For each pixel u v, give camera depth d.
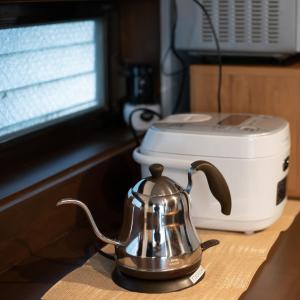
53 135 1.64
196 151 1.38
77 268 1.27
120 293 1.17
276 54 1.65
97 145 1.66
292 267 1.25
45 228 1.37
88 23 1.75
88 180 1.49
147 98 1.85
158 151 1.42
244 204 1.39
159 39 1.84
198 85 1.70
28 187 1.32
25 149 1.55
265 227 1.43
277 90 1.62
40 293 1.17
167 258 1.16
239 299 1.13
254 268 1.25
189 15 1.71
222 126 1.43
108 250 1.36
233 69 1.65
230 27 1.66
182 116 1.54
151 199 1.17
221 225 1.42
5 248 1.25
